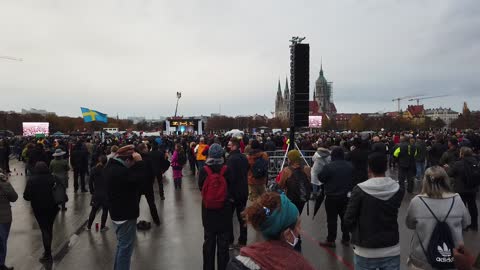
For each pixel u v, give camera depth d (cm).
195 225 950
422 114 17625
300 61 1489
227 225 578
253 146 793
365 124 12750
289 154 662
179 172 1582
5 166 2158
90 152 1973
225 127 13575
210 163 580
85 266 662
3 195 629
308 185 659
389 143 2300
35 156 1319
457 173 845
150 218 1034
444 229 388
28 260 695
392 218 407
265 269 232
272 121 14325
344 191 723
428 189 403
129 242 571
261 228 243
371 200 407
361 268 417
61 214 1105
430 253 386
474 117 12488
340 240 800
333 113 18588
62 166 1212
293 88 1500
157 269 642
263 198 253
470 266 314
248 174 798
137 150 939
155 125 14038
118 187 557
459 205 397
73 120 11412
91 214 914
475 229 849
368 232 407
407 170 1365
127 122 16025
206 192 570
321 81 17738
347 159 900
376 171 418
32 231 908
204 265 575
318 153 865
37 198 680
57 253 725
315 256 693
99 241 818
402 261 662
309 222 967
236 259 239
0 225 623
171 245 779
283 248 242
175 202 1274
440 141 1365
